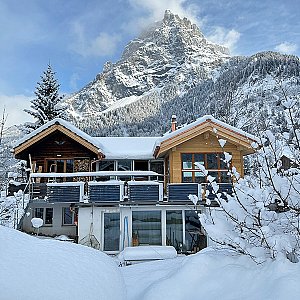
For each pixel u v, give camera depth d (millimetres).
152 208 15680
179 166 17078
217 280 5270
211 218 6090
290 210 5332
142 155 19594
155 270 6980
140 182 15641
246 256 5730
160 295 5168
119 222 15703
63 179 19594
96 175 16016
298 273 4680
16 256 3117
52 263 3262
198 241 15383
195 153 17234
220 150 17156
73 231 18203
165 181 18844
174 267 6836
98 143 18719
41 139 19203
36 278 2906
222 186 15344
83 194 15805
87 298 3045
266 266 5117
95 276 3473
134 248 13484
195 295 5094
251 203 5453
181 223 15641
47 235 18047
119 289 3697
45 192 16719
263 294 4484
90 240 15359
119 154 19547
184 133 16688
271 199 5465
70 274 3227
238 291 4816
